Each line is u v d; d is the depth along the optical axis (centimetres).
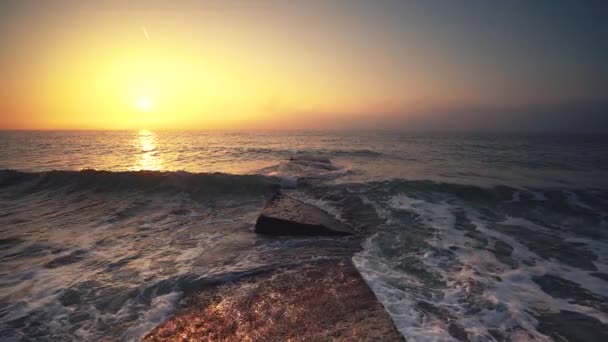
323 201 999
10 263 567
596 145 3628
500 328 360
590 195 996
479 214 856
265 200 1062
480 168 1611
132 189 1170
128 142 4388
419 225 757
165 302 429
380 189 1089
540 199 970
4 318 399
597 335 351
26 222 831
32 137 6203
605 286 471
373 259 555
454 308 399
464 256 579
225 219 850
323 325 359
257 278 484
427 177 1295
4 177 1307
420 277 489
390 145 3609
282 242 652
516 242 655
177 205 1005
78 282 492
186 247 639
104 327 381
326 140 4806
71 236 715
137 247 645
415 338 329
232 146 3456
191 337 355
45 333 372
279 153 2556
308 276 484
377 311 383
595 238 682
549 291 454
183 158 2222
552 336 348
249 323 373
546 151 2738
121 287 474
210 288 461
